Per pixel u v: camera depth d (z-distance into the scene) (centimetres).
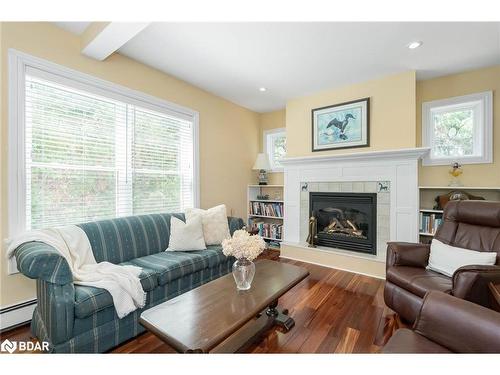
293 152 406
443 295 118
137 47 256
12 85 194
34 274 141
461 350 104
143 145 294
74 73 230
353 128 345
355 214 353
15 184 195
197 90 362
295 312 214
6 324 188
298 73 316
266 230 445
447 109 320
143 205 294
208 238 288
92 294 155
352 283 280
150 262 222
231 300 152
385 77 323
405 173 302
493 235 201
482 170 295
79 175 238
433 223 290
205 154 377
